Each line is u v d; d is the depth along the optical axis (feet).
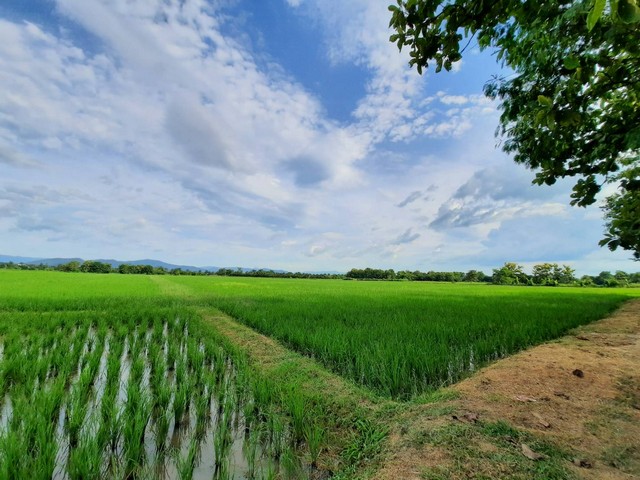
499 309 49.62
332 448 12.67
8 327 32.14
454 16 7.56
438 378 19.94
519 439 11.13
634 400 14.60
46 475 10.32
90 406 16.49
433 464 9.97
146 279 153.69
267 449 13.06
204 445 13.60
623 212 10.75
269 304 54.49
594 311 48.62
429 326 32.53
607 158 10.54
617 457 10.20
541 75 10.15
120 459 12.27
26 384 17.72
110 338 30.09
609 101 10.28
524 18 7.72
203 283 136.87
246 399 16.97
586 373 18.40
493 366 20.80
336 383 18.43
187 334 32.91
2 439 11.48
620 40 7.29
